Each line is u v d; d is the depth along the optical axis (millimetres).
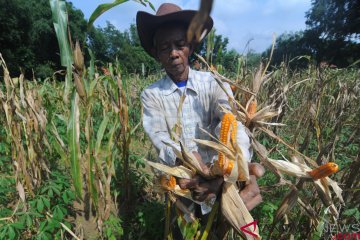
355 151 3748
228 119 1621
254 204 1750
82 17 32344
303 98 5684
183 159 1660
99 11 1393
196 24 404
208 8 385
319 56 35156
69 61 1362
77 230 2650
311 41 35094
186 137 2201
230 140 1554
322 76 5094
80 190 1518
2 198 3066
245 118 2154
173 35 1931
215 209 1829
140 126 5840
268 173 3199
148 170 4273
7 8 29203
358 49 33000
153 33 2102
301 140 4031
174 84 2203
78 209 3199
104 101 4285
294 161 1878
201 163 1721
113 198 3363
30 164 3121
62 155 2410
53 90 5535
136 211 3035
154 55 2320
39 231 2295
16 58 28984
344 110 4402
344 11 35250
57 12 1300
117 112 2762
